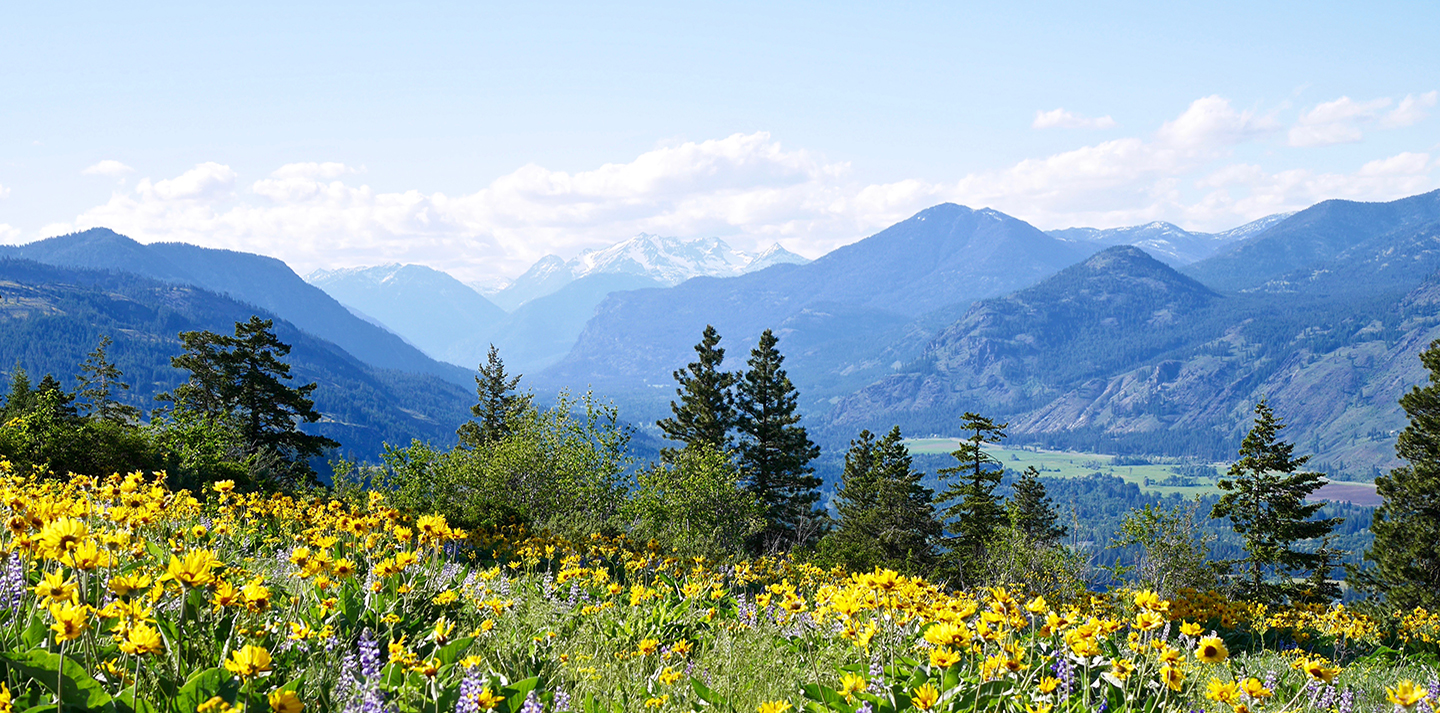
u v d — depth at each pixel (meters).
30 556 4.57
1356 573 47.22
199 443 34.19
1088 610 10.19
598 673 5.82
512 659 5.77
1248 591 37.72
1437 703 4.87
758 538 54.56
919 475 58.31
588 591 10.64
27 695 3.48
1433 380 45.31
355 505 10.48
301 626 4.82
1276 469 46.94
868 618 6.43
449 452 42.53
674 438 62.97
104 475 22.73
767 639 7.99
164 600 4.49
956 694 4.89
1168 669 4.65
